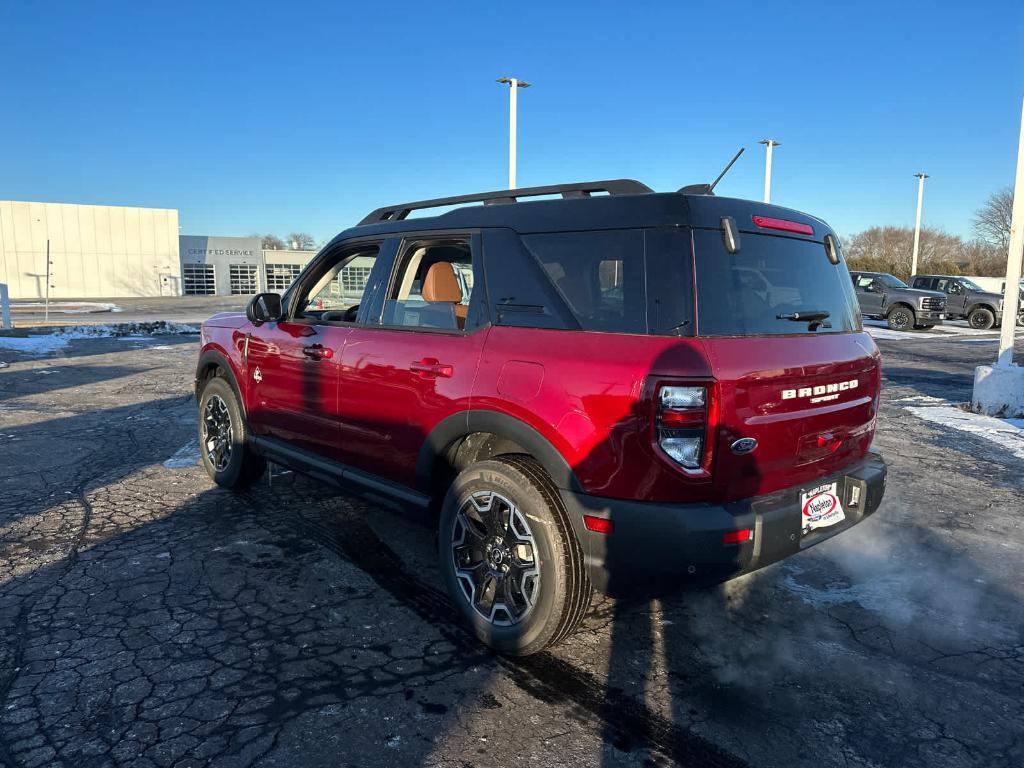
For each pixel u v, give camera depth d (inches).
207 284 2129.7
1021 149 320.5
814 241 124.8
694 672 112.0
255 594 134.6
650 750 92.7
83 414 304.2
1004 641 124.3
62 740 91.4
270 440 173.8
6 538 159.8
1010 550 166.2
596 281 106.3
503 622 113.7
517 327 113.7
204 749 90.5
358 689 104.7
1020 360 576.7
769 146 1238.3
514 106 784.3
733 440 97.3
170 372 438.3
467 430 116.6
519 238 118.0
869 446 130.5
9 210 1748.3
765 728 98.0
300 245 4229.8
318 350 151.0
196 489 197.9
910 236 2434.8
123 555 151.4
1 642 115.3
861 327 134.6
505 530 112.7
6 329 665.6
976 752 94.1
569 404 101.7
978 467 238.4
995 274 2039.9
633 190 113.7
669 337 97.0
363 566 148.4
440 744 92.7
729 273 103.4
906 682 110.7
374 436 138.1
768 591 142.7
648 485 96.0
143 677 106.2
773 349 104.1
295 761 88.7
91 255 1855.3
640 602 136.4
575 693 105.3
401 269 140.5
